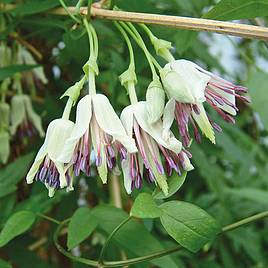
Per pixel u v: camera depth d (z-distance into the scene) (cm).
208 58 41
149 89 22
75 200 36
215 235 23
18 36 34
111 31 34
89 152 22
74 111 34
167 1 38
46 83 37
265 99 36
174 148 22
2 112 35
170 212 24
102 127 22
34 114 35
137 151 22
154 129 22
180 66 22
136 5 32
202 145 42
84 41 31
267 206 48
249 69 47
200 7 37
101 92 38
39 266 32
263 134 53
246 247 46
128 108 23
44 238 39
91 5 25
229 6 25
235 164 49
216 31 24
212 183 40
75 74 37
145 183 30
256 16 25
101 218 27
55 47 38
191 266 46
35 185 31
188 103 22
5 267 27
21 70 31
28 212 27
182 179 23
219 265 47
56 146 22
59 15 31
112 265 26
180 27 24
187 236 23
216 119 42
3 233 26
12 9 31
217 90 22
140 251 27
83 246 40
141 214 22
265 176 47
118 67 34
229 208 45
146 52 24
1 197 31
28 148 36
